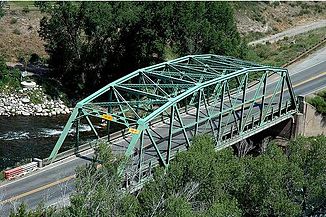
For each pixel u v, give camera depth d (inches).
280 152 2095.2
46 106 3848.4
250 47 4667.8
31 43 4532.5
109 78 4175.7
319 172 2053.4
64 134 2384.4
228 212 1663.4
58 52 4148.6
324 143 2079.2
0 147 3134.8
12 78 3969.0
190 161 1796.3
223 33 3914.9
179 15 3821.4
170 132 2308.1
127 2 4136.3
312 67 3892.7
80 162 2338.8
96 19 3912.4
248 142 3090.6
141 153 2187.5
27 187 2101.4
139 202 1713.8
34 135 3366.1
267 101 3203.7
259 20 5403.5
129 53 4111.7
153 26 3905.0
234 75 2576.3
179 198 1617.9
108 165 1733.5
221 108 2561.5
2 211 1894.7
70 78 4158.5
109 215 1555.1
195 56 2928.2
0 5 4756.4
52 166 2295.8
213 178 1800.0
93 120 3545.8
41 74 4178.2
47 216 1589.6
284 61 4104.3
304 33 5167.3
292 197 2000.5
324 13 5851.4
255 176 1897.1
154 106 3125.0
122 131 2600.9
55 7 4040.4
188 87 2448.3
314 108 3154.5
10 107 3750.0
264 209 1881.2
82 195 1556.3
